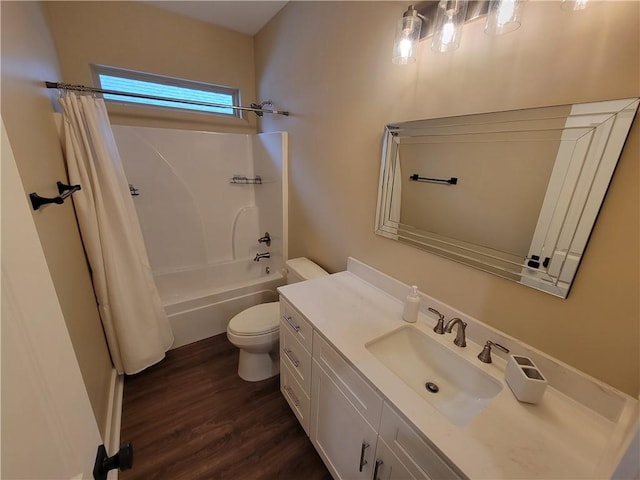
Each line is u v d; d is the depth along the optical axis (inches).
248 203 119.2
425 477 30.9
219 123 108.0
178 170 102.0
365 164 61.3
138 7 84.1
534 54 33.1
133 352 71.9
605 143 28.6
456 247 45.4
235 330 70.6
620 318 29.8
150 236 101.3
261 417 65.6
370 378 37.4
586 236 30.9
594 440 29.7
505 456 27.9
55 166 53.4
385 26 51.6
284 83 88.0
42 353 17.6
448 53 41.8
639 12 25.7
